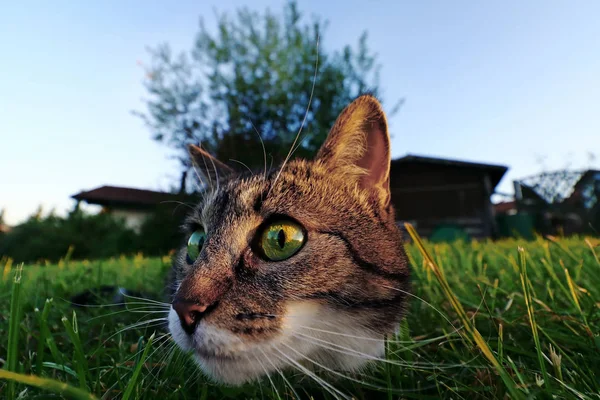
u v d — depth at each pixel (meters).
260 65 1.68
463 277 0.29
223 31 1.70
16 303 0.11
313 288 0.15
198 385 0.14
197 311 0.14
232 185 0.19
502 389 0.12
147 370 0.15
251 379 0.14
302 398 0.14
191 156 0.26
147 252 1.53
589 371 0.12
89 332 0.21
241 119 1.55
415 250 0.43
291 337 0.14
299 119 1.58
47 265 0.66
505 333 0.18
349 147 0.19
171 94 1.72
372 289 0.16
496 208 2.69
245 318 0.14
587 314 0.17
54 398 0.12
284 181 0.17
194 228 0.20
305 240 0.16
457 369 0.15
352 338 0.16
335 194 0.17
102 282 0.38
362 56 1.70
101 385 0.13
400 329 0.18
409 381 0.15
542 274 0.26
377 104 0.19
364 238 0.17
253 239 0.16
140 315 0.23
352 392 0.15
